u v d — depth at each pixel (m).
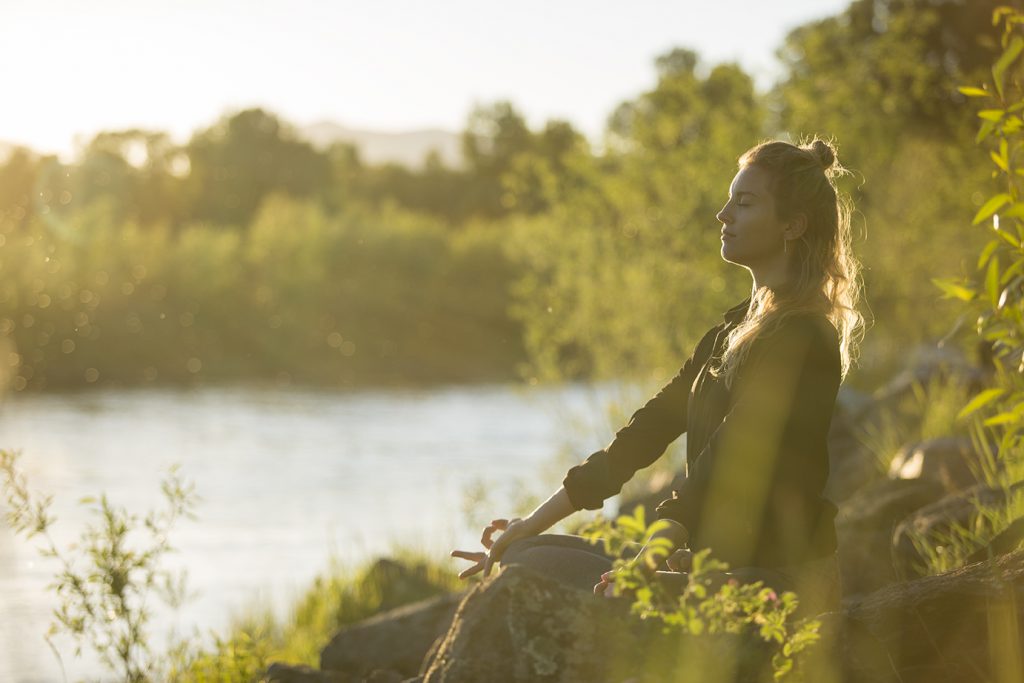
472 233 64.31
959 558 4.37
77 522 14.91
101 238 52.31
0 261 47.56
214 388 44.19
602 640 2.80
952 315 12.11
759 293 2.92
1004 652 2.61
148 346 49.84
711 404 2.88
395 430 29.77
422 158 104.69
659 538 2.56
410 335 57.81
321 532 15.66
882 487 5.58
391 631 5.23
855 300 3.04
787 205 2.87
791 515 2.71
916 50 15.98
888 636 2.84
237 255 57.44
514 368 55.56
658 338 13.59
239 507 17.91
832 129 14.70
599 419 13.71
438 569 9.64
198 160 89.81
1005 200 2.60
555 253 14.84
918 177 14.71
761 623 2.53
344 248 59.66
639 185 14.61
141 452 24.53
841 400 10.15
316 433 28.92
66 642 8.11
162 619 9.37
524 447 25.86
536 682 2.79
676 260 14.27
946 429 8.01
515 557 3.07
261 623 9.05
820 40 15.72
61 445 25.48
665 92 15.47
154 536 4.29
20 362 45.66
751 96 15.20
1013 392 2.67
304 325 55.41
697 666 2.66
